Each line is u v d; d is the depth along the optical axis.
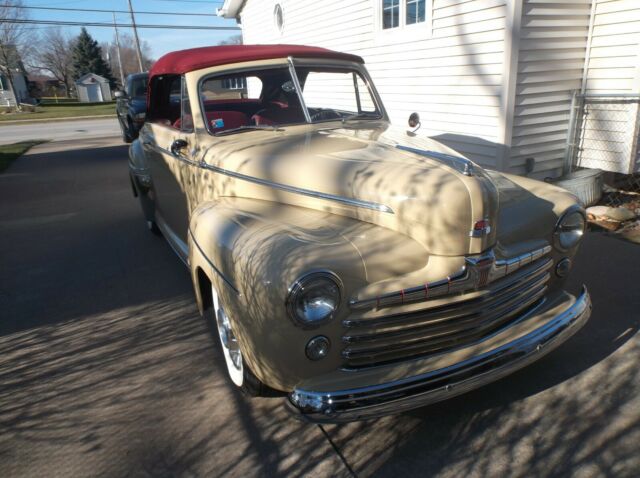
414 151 2.85
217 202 3.12
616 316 3.53
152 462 2.43
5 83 46.28
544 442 2.45
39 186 9.00
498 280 2.49
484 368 2.33
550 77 6.12
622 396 2.74
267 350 2.19
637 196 6.08
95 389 3.01
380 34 8.05
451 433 2.55
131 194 8.10
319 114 3.83
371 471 2.33
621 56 5.83
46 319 3.91
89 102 53.19
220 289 2.41
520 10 5.62
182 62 3.71
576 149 6.51
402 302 2.22
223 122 3.61
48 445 2.56
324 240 2.31
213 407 2.81
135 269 4.86
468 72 6.47
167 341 3.52
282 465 2.38
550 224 2.80
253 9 13.39
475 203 2.31
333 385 2.17
